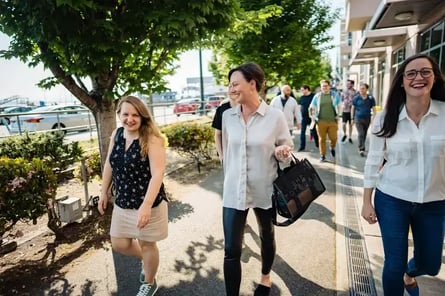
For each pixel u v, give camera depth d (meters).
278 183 2.24
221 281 2.80
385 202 2.03
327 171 6.40
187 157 7.33
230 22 4.17
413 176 1.92
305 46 11.67
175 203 4.82
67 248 3.45
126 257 3.23
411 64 1.86
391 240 1.98
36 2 3.04
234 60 11.56
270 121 2.30
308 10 11.14
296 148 9.06
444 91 1.88
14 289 2.73
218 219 4.18
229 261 2.30
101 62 3.61
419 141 1.88
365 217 2.16
